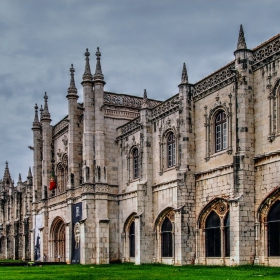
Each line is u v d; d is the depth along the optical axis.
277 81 36.28
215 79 43.56
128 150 58.69
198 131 45.34
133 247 57.06
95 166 60.03
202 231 43.69
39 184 80.50
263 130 37.19
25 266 57.69
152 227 51.25
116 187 60.75
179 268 39.62
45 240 74.19
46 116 77.75
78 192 62.66
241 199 36.72
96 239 58.41
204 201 43.38
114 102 62.94
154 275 32.84
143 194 51.41
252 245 36.66
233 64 41.28
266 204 36.41
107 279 30.48
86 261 57.62
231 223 37.22
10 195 113.94
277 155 35.50
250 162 37.50
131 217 57.50
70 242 62.62
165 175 50.16
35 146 81.38
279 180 35.22
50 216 73.88
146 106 53.38
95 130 60.78
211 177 42.66
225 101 41.84
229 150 40.66
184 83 46.16
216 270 34.44
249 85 38.41
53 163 77.00
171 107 49.91
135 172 57.88
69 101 66.69
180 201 44.31
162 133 51.09
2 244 119.38
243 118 37.78
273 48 36.94
